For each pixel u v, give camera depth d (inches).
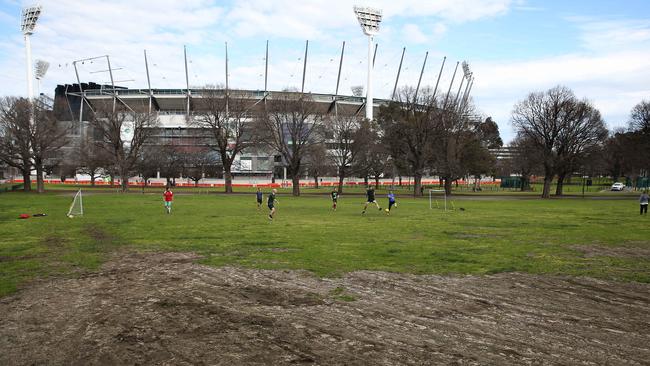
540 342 277.6
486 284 422.6
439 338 283.6
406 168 2412.6
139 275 458.9
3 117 2204.7
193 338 282.2
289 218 1044.5
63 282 430.0
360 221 979.9
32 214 1111.0
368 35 3801.7
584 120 2166.6
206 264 510.9
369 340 279.3
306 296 379.9
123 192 2367.1
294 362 245.3
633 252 591.8
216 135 2397.9
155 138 2854.3
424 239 705.0
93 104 4128.9
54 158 2534.5
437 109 2236.7
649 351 263.6
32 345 272.4
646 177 3262.8
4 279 439.2
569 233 777.6
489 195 2373.3
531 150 2241.6
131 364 244.1
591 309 347.6
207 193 2417.6
